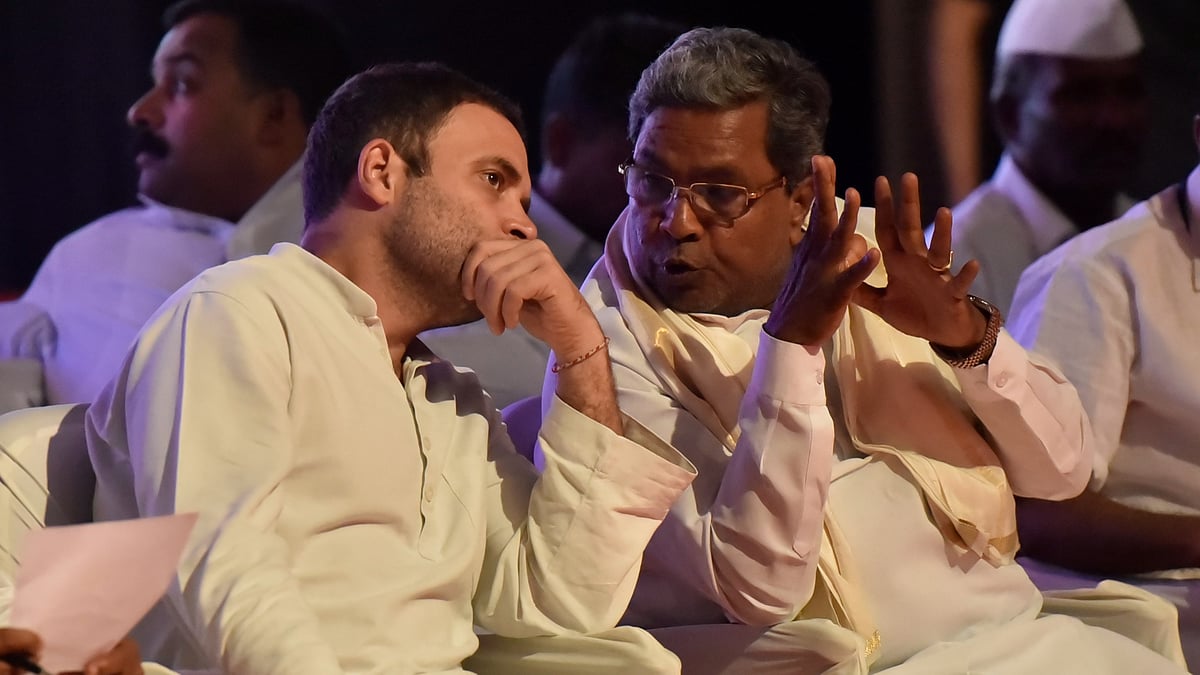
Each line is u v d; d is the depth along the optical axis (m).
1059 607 9.19
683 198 8.39
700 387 8.46
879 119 19.08
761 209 8.45
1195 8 17.33
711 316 8.64
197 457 6.45
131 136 17.47
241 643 5.98
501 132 7.52
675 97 8.38
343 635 6.87
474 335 13.07
